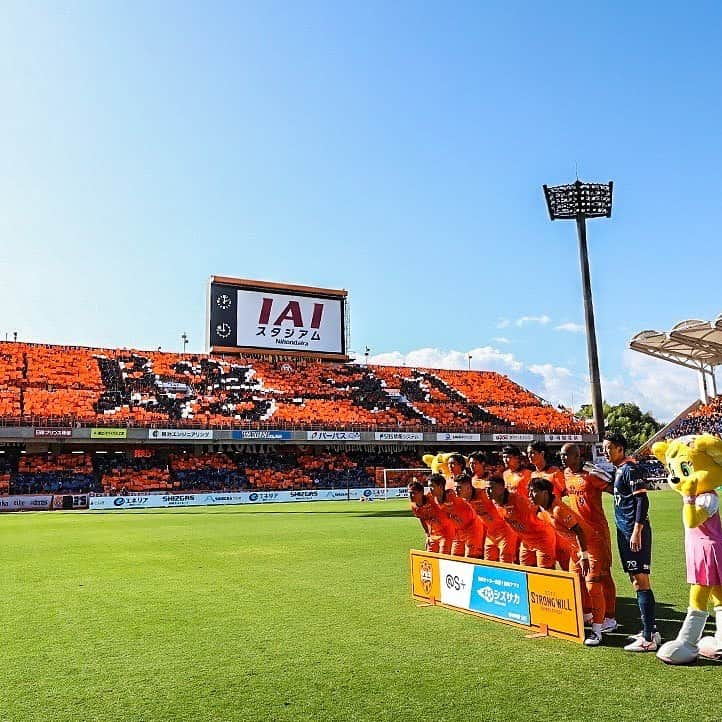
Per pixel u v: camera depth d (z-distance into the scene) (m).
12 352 46.16
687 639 5.99
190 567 12.65
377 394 53.75
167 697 5.39
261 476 42.69
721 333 41.06
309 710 5.02
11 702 5.36
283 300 50.25
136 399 44.03
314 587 10.24
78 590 10.42
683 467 6.11
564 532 7.20
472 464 8.72
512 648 6.57
